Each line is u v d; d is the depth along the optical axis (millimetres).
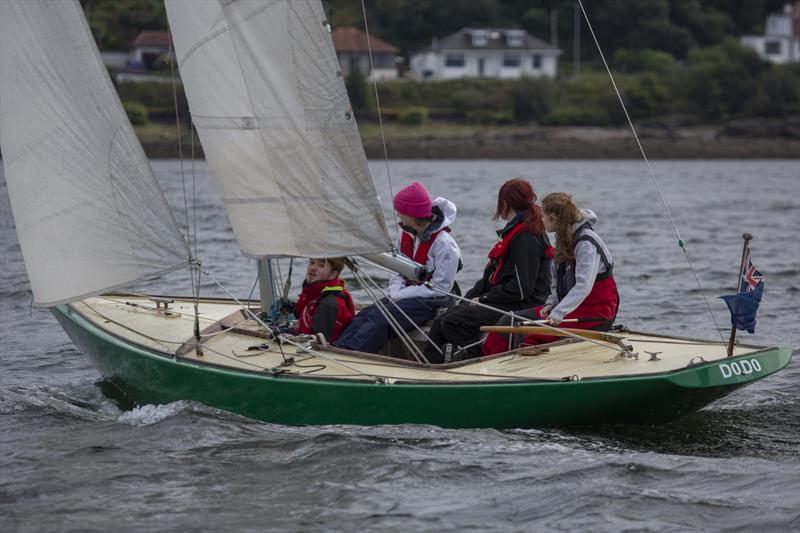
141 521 23344
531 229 30594
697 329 46688
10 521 23422
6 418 31125
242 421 29656
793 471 26438
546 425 28719
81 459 27250
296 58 28516
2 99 29641
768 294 56500
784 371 38188
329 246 29359
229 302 38812
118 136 29641
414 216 31594
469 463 26484
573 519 23328
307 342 30859
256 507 24047
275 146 29031
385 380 28406
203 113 29391
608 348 30844
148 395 32188
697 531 22734
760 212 114562
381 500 24344
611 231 91688
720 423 31344
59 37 29266
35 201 30094
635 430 29391
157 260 30156
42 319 47625
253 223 29625
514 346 30766
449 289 31984
